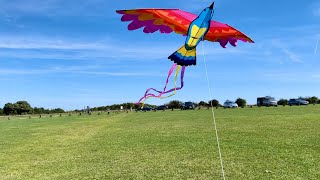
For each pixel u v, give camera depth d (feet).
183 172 36.35
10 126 121.49
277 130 68.80
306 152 44.21
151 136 68.39
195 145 53.36
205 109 214.48
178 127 86.28
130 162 42.70
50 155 51.01
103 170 38.99
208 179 33.30
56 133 85.40
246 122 90.68
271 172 34.71
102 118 156.35
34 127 111.24
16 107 276.41
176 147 52.39
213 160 41.47
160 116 146.92
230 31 19.62
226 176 33.99
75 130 92.84
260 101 233.35
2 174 39.11
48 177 37.01
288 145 49.80
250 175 33.96
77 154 50.70
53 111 287.48
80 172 38.58
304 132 64.18
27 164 44.62
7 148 60.08
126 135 72.95
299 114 115.34
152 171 37.42
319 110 139.74
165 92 17.83
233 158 42.11
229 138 59.47
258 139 56.85
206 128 79.51
